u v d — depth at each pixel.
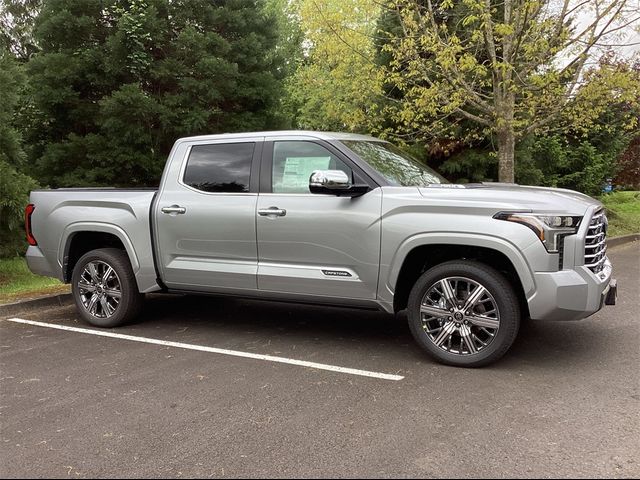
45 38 11.38
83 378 4.64
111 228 6.05
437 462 3.16
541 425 3.59
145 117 10.92
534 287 4.38
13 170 8.52
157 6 11.27
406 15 9.78
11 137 8.73
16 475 3.15
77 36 11.34
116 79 11.34
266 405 4.00
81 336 5.91
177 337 5.78
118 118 10.84
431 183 5.46
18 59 15.23
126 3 11.35
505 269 4.77
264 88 12.25
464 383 4.32
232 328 6.09
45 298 7.28
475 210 4.54
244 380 4.51
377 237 4.83
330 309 6.89
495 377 4.44
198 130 11.45
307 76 18.25
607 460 3.15
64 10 10.89
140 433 3.62
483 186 5.15
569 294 4.34
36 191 6.67
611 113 16.70
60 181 11.22
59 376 4.70
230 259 5.55
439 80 10.82
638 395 4.04
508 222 4.43
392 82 11.81
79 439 3.56
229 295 5.65
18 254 9.16
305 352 5.19
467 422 3.65
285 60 13.34
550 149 17.42
